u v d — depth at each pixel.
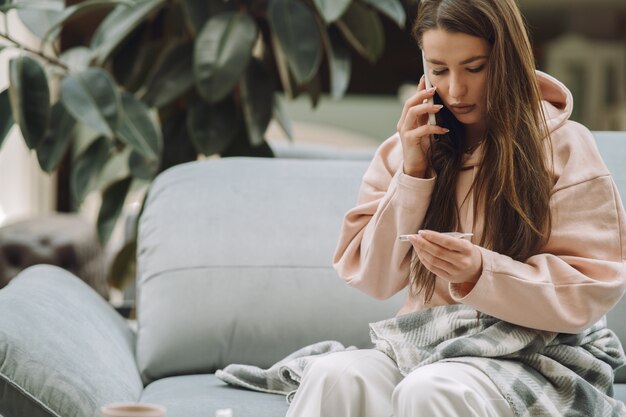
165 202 2.57
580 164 1.79
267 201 2.54
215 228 2.49
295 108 5.36
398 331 1.84
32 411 1.95
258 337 2.39
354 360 1.76
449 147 1.88
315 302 2.40
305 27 3.36
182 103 3.59
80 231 4.68
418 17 1.79
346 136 5.42
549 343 1.76
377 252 1.88
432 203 1.86
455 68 1.75
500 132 1.76
